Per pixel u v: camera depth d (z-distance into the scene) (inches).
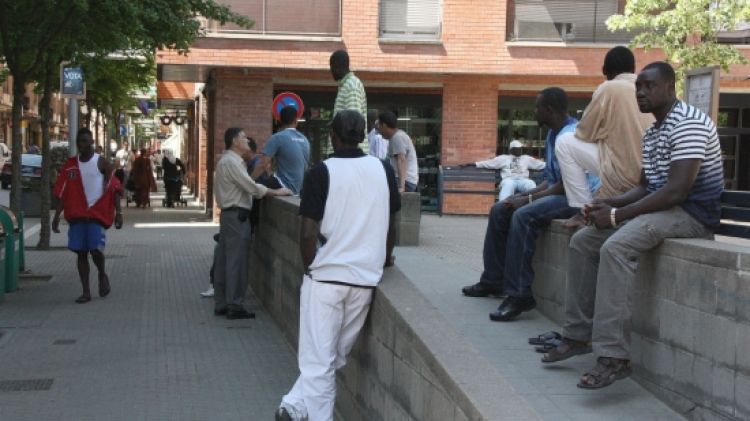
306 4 712.4
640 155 201.5
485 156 764.6
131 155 1508.4
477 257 383.2
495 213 264.7
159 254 591.2
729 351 148.3
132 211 969.5
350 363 219.1
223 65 702.5
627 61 215.0
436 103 792.3
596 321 172.9
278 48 707.4
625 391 178.2
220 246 389.4
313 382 191.2
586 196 225.6
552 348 201.5
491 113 762.2
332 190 190.5
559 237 235.0
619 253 169.6
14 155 475.8
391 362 175.8
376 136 451.5
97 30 458.3
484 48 730.2
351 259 189.9
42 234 595.2
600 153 209.9
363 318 196.2
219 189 382.0
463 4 725.9
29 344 331.6
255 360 312.0
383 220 194.5
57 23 457.1
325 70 722.8
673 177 166.4
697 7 583.2
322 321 191.0
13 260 434.6
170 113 1534.2
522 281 240.8
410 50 724.7
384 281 194.4
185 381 283.6
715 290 152.7
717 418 151.8
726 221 183.9
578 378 187.2
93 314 390.0
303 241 191.8
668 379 169.3
